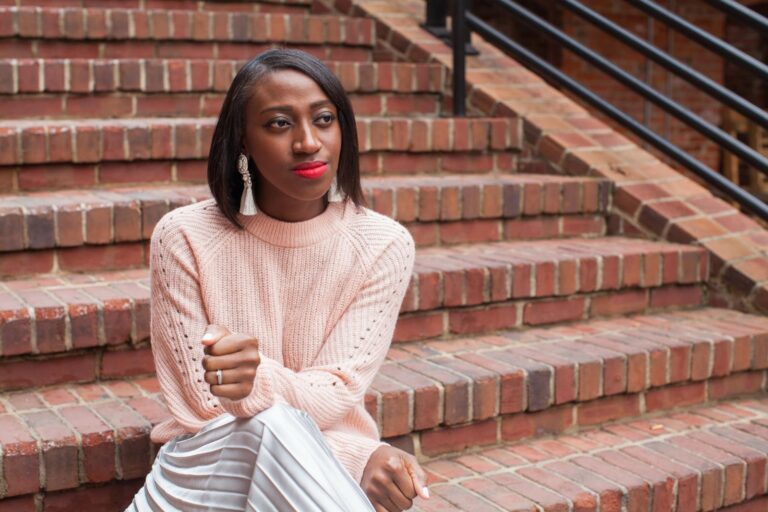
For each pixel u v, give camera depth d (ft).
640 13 29.12
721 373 9.92
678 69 11.64
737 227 12.03
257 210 6.12
